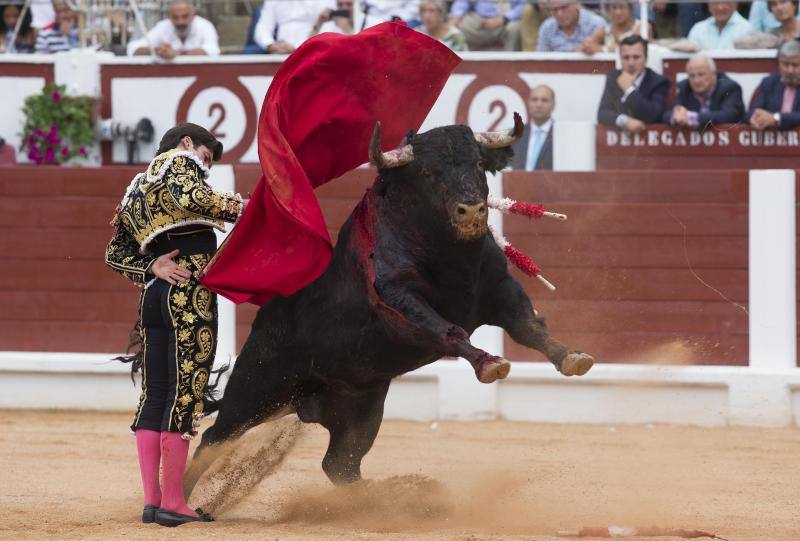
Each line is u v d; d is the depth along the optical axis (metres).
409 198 12.85
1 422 24.06
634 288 24.27
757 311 24.03
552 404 24.28
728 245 24.11
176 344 13.66
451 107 27.92
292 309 13.93
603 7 27.97
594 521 14.16
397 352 13.27
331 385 14.25
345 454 15.34
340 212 24.66
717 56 26.91
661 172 24.20
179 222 13.62
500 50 28.45
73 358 25.67
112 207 25.84
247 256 13.37
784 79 26.12
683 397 23.97
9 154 29.30
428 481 15.47
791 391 23.64
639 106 26.25
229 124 29.03
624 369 23.91
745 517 14.78
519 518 14.36
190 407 13.68
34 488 16.80
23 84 29.45
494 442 21.69
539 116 26.47
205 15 30.17
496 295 13.39
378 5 28.30
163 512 13.59
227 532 12.91
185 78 29.11
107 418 24.88
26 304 26.08
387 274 12.80
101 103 29.34
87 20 30.14
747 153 26.25
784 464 19.34
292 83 13.22
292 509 15.02
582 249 24.31
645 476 18.12
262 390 14.49
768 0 27.12
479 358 11.92
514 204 13.85
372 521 14.16
